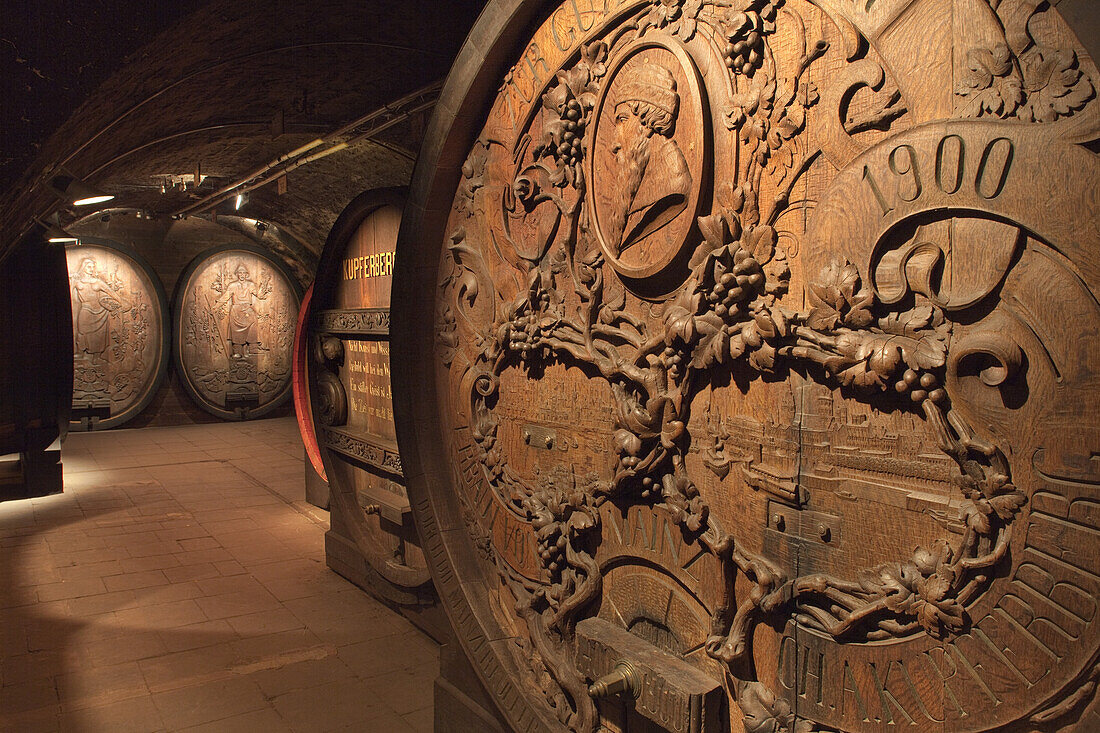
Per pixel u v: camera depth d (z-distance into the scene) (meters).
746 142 1.38
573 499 1.81
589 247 1.73
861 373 1.18
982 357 1.07
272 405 11.15
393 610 3.78
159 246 10.46
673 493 1.55
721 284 1.40
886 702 1.21
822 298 1.24
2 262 5.73
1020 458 1.03
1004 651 1.06
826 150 1.25
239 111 4.91
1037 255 1.01
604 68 1.67
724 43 1.41
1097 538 0.96
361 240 3.93
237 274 10.84
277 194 7.96
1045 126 0.99
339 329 4.04
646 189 1.55
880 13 1.17
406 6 3.44
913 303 1.15
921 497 1.15
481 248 2.08
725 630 1.47
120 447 8.60
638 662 1.59
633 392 1.64
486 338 2.07
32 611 3.74
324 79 4.39
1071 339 0.98
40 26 2.51
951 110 1.09
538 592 1.93
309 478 5.89
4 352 6.00
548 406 1.90
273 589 4.06
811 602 1.31
